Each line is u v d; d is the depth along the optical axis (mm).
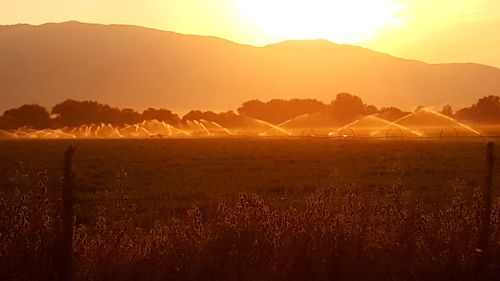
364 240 16922
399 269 16781
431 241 17328
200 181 47781
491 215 17906
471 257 17016
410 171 52062
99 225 17781
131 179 49688
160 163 68188
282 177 49812
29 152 90125
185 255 16406
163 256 16422
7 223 15578
